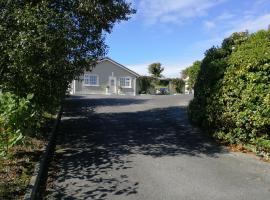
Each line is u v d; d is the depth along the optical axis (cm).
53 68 993
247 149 1091
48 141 1062
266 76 1015
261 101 1017
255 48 1092
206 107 1273
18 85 1022
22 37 939
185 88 5475
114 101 2412
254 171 909
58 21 984
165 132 1336
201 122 1380
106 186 786
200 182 823
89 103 2280
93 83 4691
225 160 998
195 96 1452
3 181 729
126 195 740
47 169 892
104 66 4747
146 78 5125
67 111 1883
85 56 1139
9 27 991
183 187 790
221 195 751
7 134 709
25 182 732
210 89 1245
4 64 1021
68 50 1023
